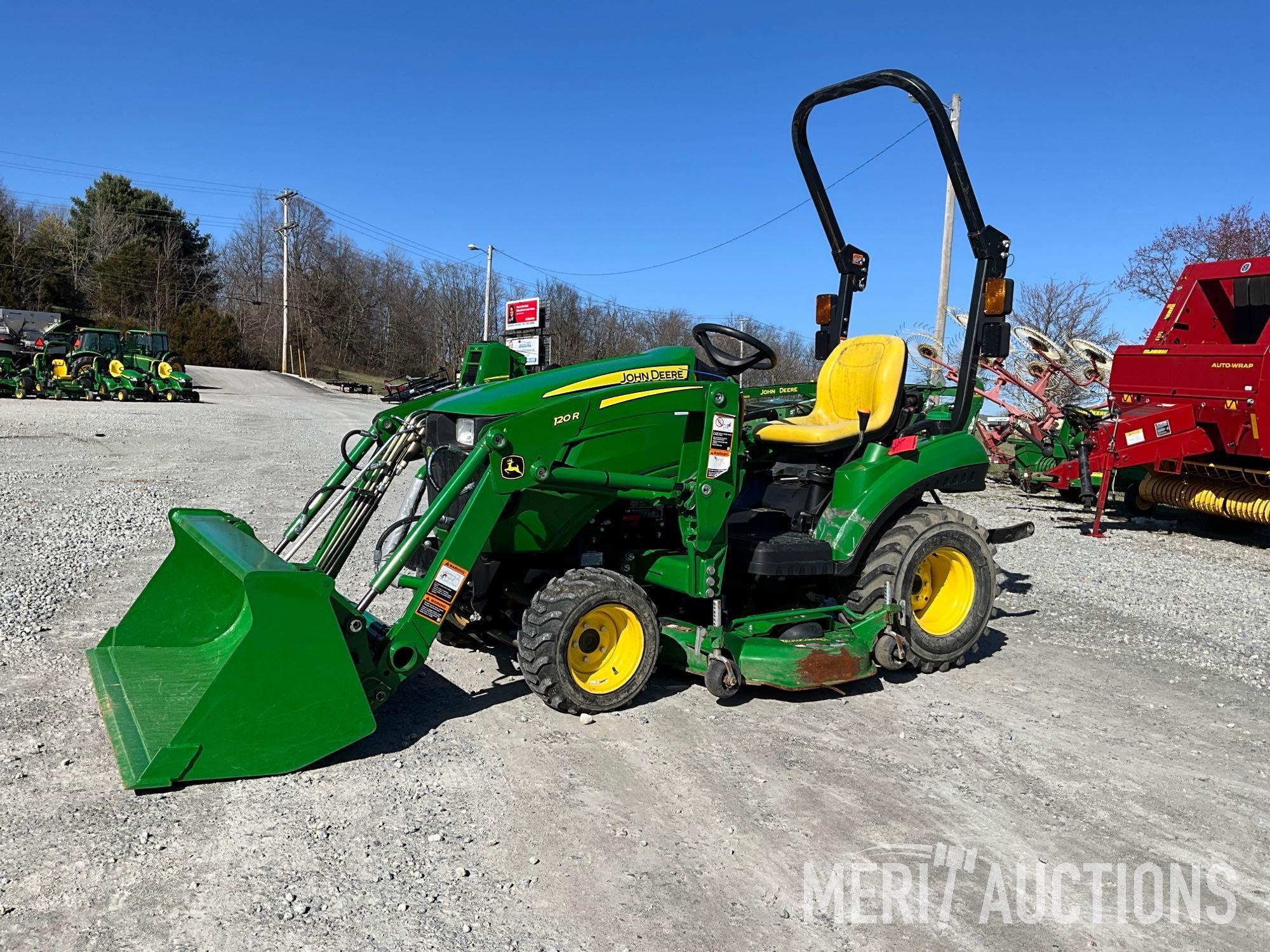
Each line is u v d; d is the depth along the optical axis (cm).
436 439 414
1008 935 256
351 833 293
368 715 338
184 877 262
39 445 1342
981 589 492
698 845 297
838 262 558
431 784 329
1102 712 441
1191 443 946
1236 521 1002
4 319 3066
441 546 370
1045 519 1092
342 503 454
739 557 436
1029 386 1265
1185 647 558
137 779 302
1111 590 707
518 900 261
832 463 493
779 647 416
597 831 303
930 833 313
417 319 6338
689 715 409
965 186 459
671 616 468
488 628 456
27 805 299
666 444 410
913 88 450
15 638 464
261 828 292
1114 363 1050
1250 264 945
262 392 3619
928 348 1243
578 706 392
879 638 453
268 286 6812
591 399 386
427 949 237
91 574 604
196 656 391
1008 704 448
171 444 1442
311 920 246
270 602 319
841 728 405
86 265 6500
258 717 321
